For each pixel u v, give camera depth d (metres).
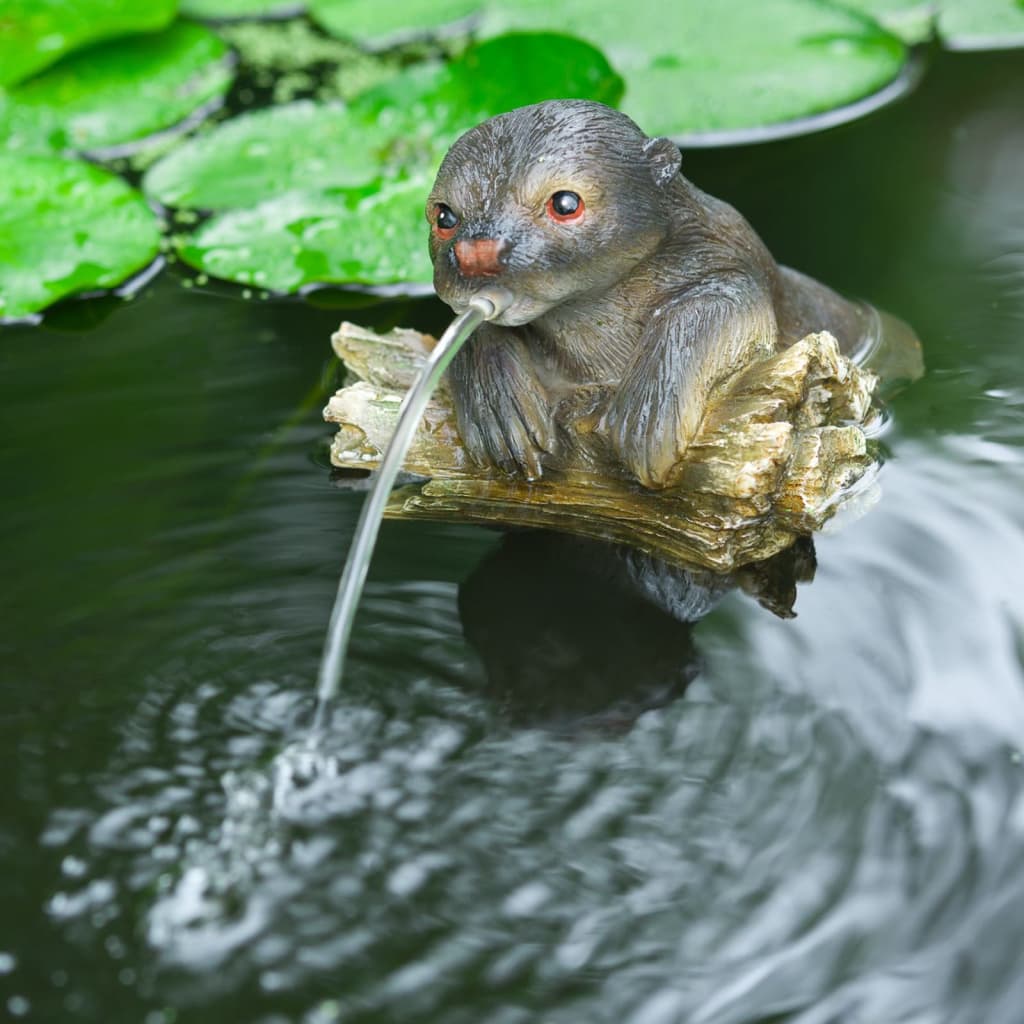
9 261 5.51
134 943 3.04
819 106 6.48
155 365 5.11
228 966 2.99
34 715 3.58
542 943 3.03
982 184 6.08
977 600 3.89
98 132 6.61
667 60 6.78
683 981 2.94
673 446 4.20
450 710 3.59
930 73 6.89
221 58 7.21
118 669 3.72
